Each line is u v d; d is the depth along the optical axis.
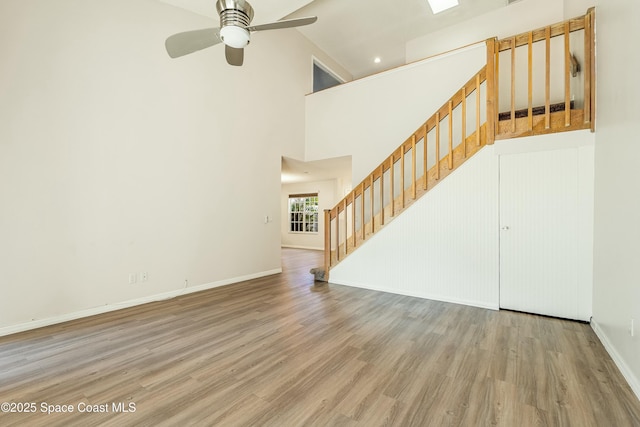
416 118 4.74
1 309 2.68
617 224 2.12
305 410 1.63
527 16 4.97
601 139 2.56
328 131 5.75
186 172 4.07
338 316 3.13
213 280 4.40
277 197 5.48
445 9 5.41
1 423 1.54
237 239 4.76
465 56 4.36
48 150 2.94
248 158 4.92
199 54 4.22
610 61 2.30
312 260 7.15
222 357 2.24
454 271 3.57
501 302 3.29
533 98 4.39
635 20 1.83
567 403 1.65
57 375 2.00
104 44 3.30
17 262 2.77
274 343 2.48
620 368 1.97
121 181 3.45
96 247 3.26
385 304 3.53
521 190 3.17
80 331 2.76
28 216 2.83
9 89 2.72
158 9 3.76
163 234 3.83
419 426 1.49
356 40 6.46
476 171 3.42
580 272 2.88
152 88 3.72
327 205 9.34
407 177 4.80
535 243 3.10
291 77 5.81
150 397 1.75
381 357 2.22
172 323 2.96
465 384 1.86
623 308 1.97
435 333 2.67
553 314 3.02
